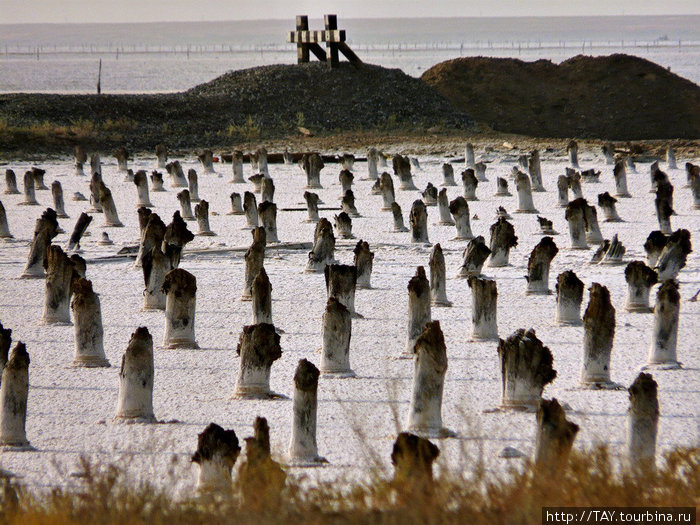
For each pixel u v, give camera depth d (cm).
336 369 5144
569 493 2786
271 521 2614
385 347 5769
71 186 15688
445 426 4178
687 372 5078
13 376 4112
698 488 2953
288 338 6078
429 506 2647
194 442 4072
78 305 5541
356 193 14525
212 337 6178
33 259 8525
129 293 7681
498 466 3484
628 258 8894
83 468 3491
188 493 3139
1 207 10619
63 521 2756
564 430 3259
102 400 4806
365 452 3794
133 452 3931
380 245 9944
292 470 3594
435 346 4062
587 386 4834
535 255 7362
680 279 7806
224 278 8312
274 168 18212
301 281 8131
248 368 4822
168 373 5288
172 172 15662
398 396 4678
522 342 4438
